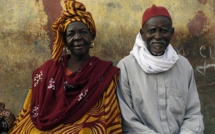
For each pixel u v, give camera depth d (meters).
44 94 2.09
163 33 2.10
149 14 2.12
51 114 2.00
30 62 2.88
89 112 2.03
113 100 2.12
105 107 2.06
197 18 2.96
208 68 3.01
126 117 2.14
